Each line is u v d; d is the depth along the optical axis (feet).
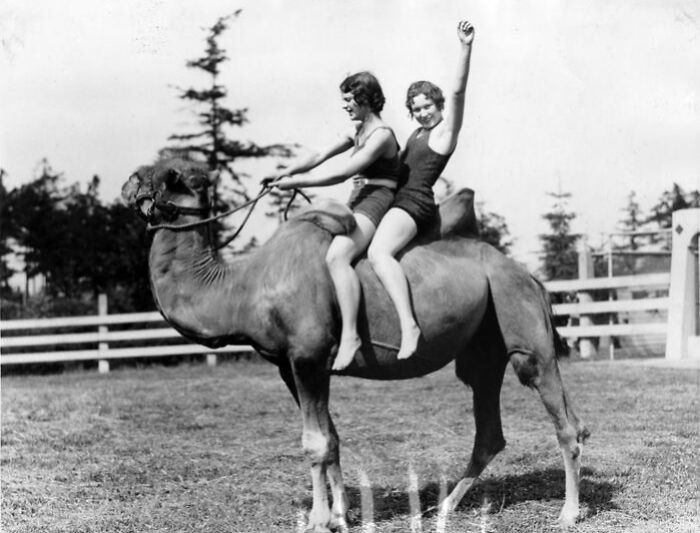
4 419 32.89
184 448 26.94
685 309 46.34
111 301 69.31
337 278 16.66
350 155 17.80
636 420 28.99
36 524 18.61
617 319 57.41
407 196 17.49
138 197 17.54
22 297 79.00
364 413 32.35
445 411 32.37
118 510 19.69
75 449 27.09
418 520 17.99
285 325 16.76
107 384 45.19
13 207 81.05
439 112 18.12
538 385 17.85
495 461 23.61
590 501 19.27
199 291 17.35
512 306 17.94
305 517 18.71
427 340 17.34
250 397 38.17
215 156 93.30
